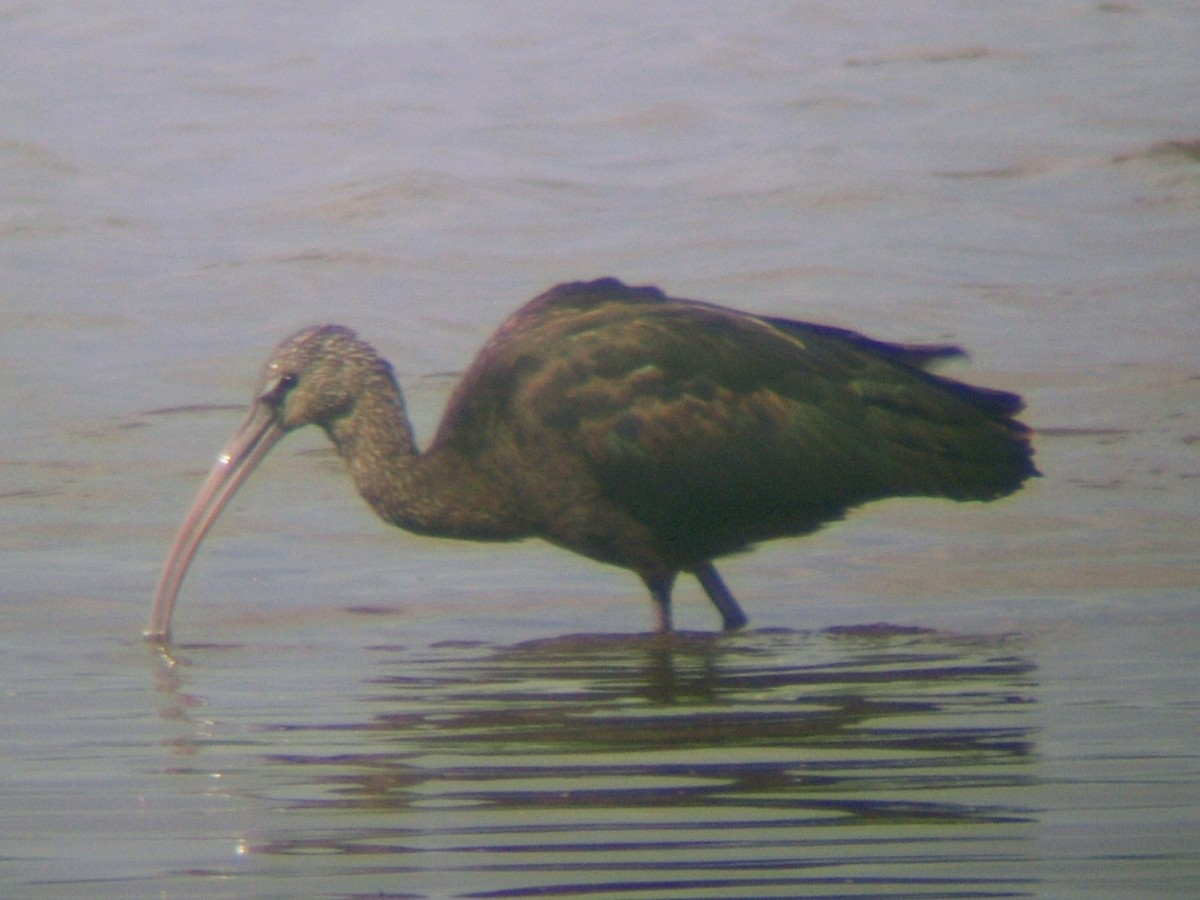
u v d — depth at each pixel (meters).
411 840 8.47
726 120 28.88
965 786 9.08
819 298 21.44
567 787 9.15
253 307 21.34
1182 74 30.64
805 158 26.62
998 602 13.21
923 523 14.96
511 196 25.25
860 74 31.12
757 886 7.87
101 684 11.30
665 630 12.77
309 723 10.38
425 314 21.05
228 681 11.34
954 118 28.75
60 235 23.95
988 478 13.52
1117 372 18.67
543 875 8.02
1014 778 9.20
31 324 20.67
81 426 17.66
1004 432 13.59
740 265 22.58
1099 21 34.00
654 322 13.41
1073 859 8.13
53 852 8.36
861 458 13.30
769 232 23.75
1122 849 8.24
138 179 26.45
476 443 13.37
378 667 11.69
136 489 16.03
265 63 32.12
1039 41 32.91
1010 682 11.07
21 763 9.66
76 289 21.91
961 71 31.27
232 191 25.91
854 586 13.75
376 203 25.02
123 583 13.76
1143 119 28.33
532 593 13.71
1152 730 10.00
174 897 7.88
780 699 10.77
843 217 24.33
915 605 13.23
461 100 30.06
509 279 22.28
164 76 31.52
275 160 27.25
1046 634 12.31
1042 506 15.23
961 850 8.24
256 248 23.42
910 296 21.36
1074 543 14.41
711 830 8.52
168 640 12.41
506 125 28.70
